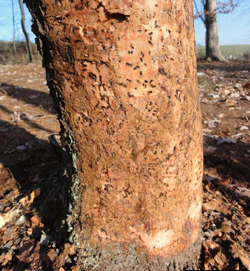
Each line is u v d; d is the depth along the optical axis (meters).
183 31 0.54
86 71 0.52
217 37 5.24
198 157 0.67
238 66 4.34
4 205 1.04
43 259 0.70
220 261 0.71
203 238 0.78
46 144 1.78
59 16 0.48
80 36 0.48
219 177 1.21
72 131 0.59
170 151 0.58
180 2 0.51
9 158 1.59
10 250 0.78
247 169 1.29
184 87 0.57
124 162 0.58
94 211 0.64
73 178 0.65
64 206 0.76
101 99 0.53
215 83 3.17
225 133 1.76
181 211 0.66
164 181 0.60
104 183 0.60
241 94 2.63
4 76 4.36
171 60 0.53
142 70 0.51
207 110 2.28
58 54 0.52
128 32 0.48
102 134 0.56
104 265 0.65
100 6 0.45
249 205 0.99
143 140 0.56
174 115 0.56
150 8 0.47
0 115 2.45
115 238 0.65
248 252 0.74
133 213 0.62
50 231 0.81
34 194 0.98
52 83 0.58
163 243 0.66
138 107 0.53
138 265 0.66
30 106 2.73
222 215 0.91
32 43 8.61
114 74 0.51
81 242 0.67
